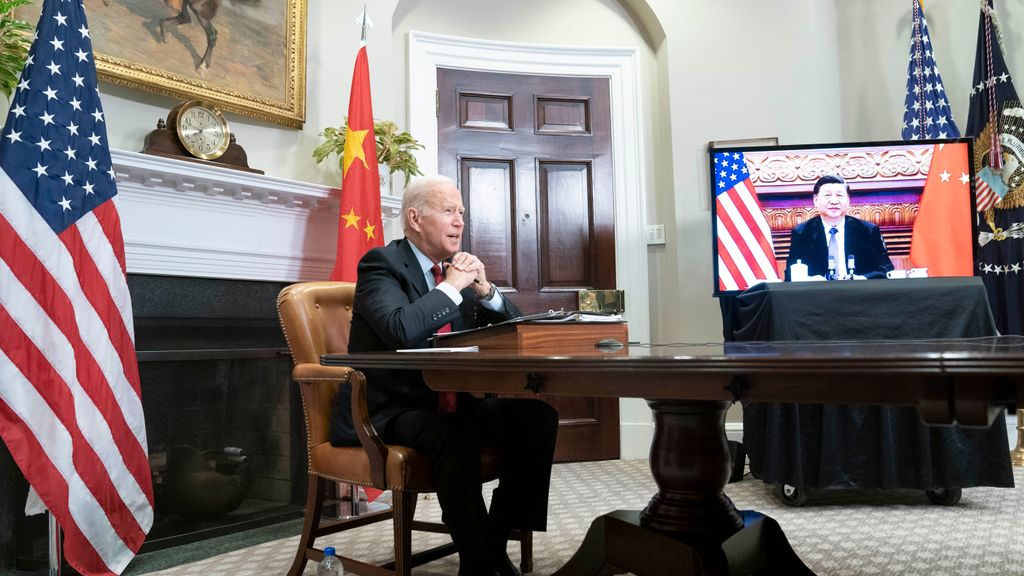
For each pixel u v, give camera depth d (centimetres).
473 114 437
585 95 452
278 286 317
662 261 444
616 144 450
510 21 452
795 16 438
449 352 144
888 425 275
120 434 225
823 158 385
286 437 302
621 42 458
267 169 335
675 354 117
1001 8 433
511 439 201
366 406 182
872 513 279
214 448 280
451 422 178
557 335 159
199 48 305
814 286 285
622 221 446
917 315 277
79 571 213
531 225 438
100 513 218
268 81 330
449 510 174
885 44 454
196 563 235
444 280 206
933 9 450
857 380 101
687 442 159
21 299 211
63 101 229
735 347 147
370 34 382
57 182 223
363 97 335
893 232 378
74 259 223
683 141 436
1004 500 296
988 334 273
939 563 215
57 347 214
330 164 360
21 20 255
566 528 269
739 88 436
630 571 158
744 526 158
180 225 281
